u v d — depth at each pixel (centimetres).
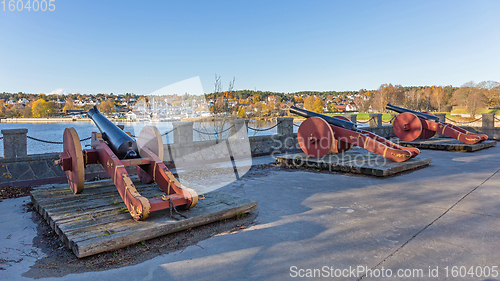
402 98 10638
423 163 673
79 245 244
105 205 358
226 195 400
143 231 277
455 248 263
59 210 340
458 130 1059
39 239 305
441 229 307
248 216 360
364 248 267
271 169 686
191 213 322
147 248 275
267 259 251
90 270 239
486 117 1284
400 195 444
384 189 483
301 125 751
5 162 525
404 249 263
